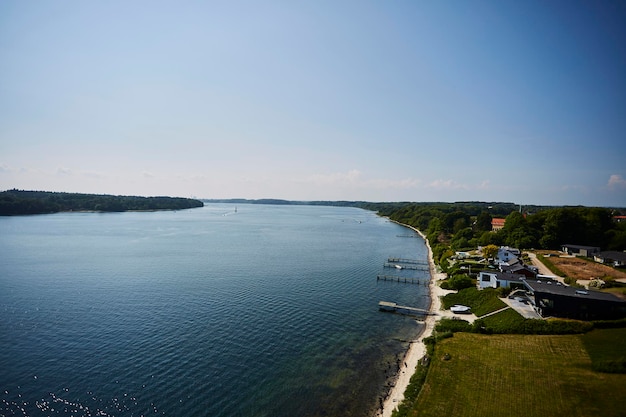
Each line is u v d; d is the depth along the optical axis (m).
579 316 55.97
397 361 50.19
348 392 42.34
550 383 39.25
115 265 106.44
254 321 63.53
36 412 36.88
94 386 41.84
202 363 48.06
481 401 37.03
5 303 69.25
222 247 148.25
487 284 78.06
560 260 102.81
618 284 74.50
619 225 129.88
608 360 41.91
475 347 49.84
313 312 69.44
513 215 139.88
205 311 67.81
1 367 45.28
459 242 137.50
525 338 51.16
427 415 35.44
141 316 64.31
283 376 45.66
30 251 126.00
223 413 37.94
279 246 155.00
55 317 62.59
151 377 44.19
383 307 72.38
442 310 71.50
